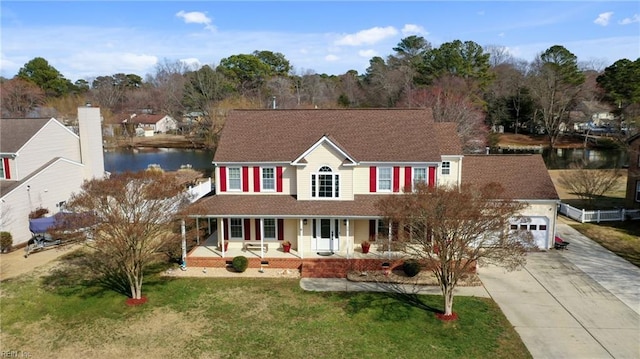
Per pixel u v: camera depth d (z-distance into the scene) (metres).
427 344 18.11
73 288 23.70
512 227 29.25
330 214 25.89
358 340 18.50
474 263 23.92
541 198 28.77
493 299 22.12
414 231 20.95
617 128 74.88
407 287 23.91
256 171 27.95
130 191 21.75
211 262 26.56
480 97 76.25
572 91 75.50
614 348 17.59
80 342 18.50
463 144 54.88
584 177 41.69
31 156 32.53
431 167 27.03
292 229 28.11
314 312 21.03
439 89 65.31
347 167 26.67
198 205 25.28
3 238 29.02
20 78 96.56
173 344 18.31
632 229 33.09
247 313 21.00
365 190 27.58
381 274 25.31
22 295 22.81
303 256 26.88
